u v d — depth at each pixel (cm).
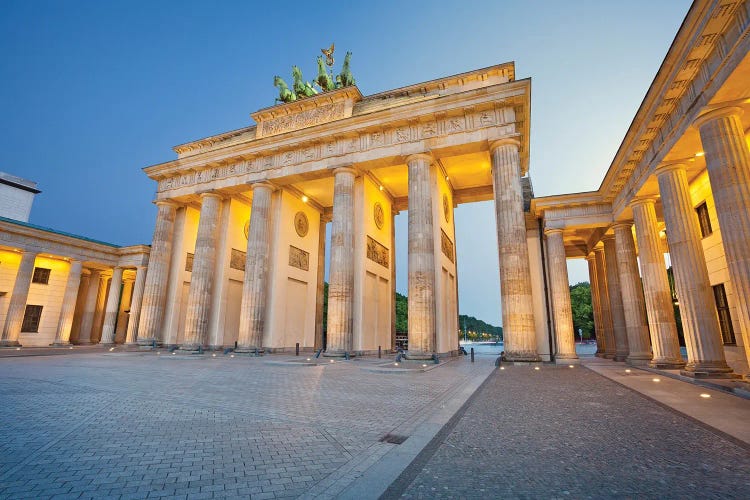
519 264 2939
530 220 3872
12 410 1086
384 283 4538
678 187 2161
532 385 1738
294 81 4816
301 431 893
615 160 2766
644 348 2919
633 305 3023
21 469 638
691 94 1764
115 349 4525
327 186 4588
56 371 2080
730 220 1576
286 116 4312
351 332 3444
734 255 1556
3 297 5081
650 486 592
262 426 938
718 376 1839
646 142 2330
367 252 4034
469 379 1914
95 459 692
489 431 923
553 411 1153
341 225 3603
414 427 927
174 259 4797
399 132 3603
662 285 2561
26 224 4941
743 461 707
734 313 2222
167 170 4650
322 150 3903
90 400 1252
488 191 4684
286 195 4444
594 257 4375
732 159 1595
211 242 4312
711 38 1517
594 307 4331
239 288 4712
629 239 3169
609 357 3816
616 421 1023
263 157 4216
